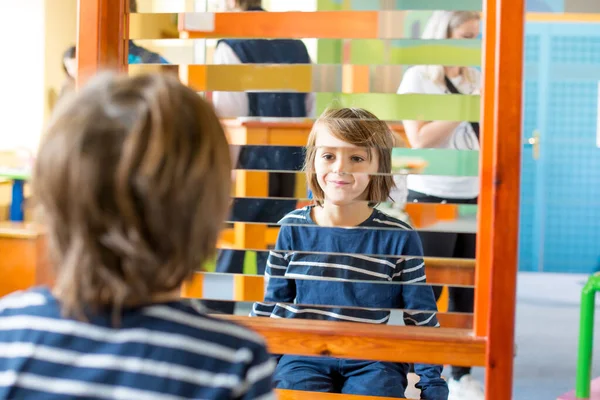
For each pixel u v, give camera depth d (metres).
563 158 5.29
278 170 1.21
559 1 4.88
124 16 1.21
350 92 1.17
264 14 1.18
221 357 0.69
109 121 0.66
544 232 5.35
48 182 0.66
